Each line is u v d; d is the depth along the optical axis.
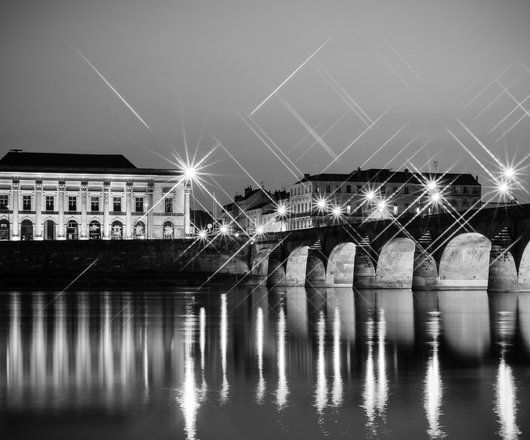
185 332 67.88
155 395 42.56
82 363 51.84
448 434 35.69
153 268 165.38
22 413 39.34
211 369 49.34
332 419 37.88
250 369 49.22
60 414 39.19
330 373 47.59
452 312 82.31
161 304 101.00
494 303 91.44
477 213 103.38
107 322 76.75
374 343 59.50
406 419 37.66
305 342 60.53
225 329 70.06
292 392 42.78
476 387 43.34
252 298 112.31
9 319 79.88
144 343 60.91
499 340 60.31
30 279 155.88
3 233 198.50
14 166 198.38
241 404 40.59
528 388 43.00
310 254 142.62
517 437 35.28
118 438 35.81
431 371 47.78
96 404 40.84
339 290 129.38
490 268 102.12
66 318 81.00
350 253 141.12
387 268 124.38
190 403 40.91
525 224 97.00
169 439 35.66
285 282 152.88
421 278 114.25
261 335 65.38
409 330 67.19
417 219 114.50
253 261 162.88
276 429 36.66
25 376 47.59
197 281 160.62
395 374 46.97
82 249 165.00
